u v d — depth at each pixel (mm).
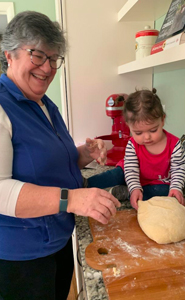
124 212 916
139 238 761
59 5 1490
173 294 559
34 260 819
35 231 783
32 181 745
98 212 699
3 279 806
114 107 1431
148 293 562
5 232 769
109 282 595
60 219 832
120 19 1485
